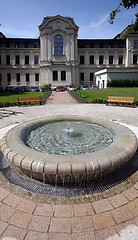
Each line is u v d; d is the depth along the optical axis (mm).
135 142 4043
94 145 4293
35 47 42812
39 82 43219
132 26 13867
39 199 3074
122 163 3477
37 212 2770
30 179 3631
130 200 3021
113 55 44406
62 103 16391
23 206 2904
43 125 5926
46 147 4211
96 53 44125
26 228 2490
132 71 29500
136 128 7383
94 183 3496
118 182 3568
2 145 3947
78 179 3275
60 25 38938
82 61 44344
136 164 4344
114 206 2881
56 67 39938
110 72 29578
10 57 42188
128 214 2709
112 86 29531
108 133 5020
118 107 13406
